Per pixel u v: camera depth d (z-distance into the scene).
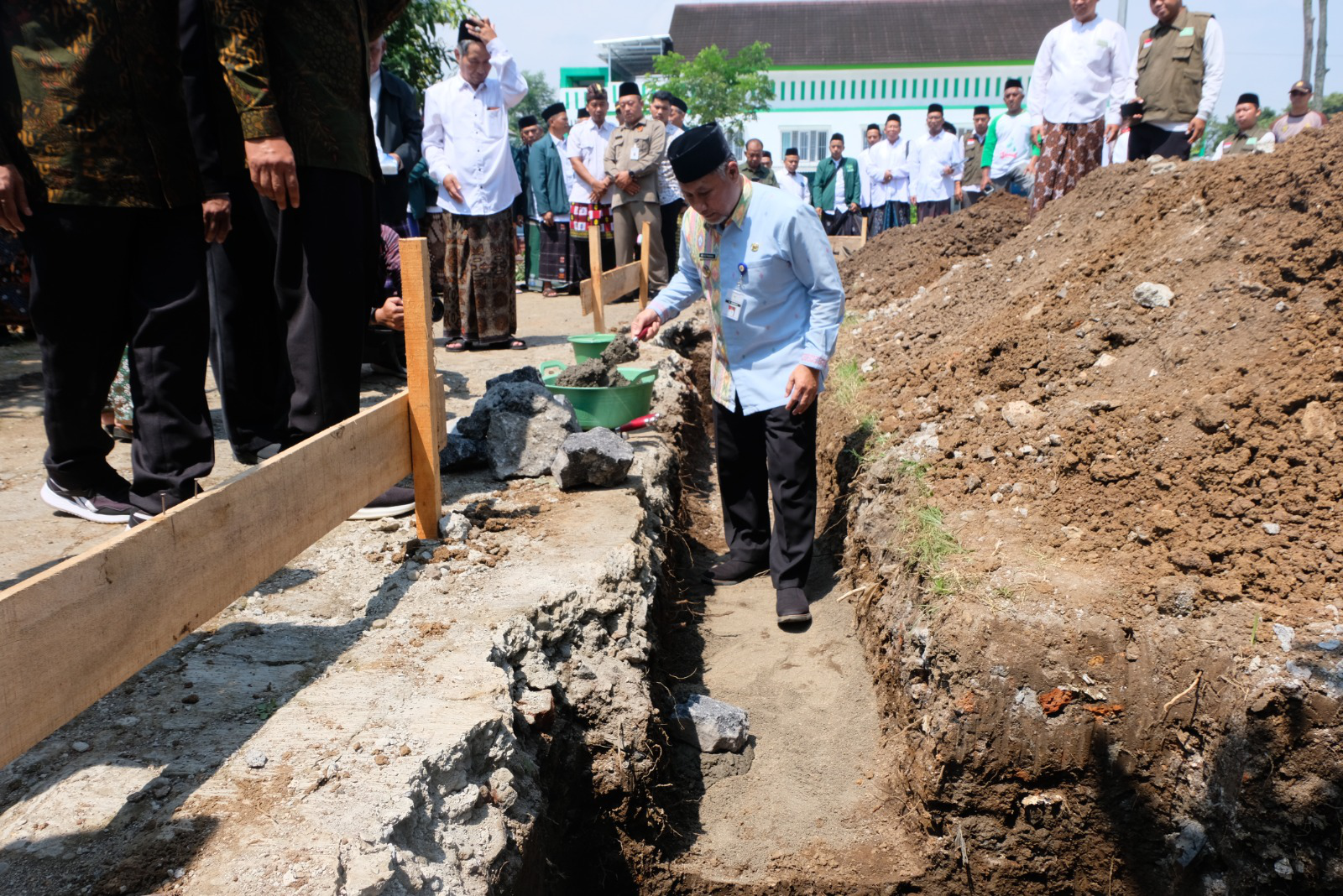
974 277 6.62
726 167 3.70
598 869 2.97
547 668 2.85
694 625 4.32
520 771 2.44
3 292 5.35
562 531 3.58
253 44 2.78
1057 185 7.63
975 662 3.04
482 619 2.83
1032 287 5.52
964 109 28.56
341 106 3.07
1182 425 3.59
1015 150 11.13
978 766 3.04
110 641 1.81
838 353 6.84
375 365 5.82
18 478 3.93
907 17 30.59
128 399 4.47
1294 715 2.70
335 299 3.17
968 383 4.70
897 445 4.46
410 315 3.08
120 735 2.17
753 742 3.63
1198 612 3.00
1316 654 2.76
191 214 2.88
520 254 15.86
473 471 4.32
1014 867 3.07
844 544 4.77
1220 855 2.80
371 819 1.92
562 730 2.89
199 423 3.00
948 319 6.21
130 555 1.86
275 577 3.07
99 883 1.71
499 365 6.41
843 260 10.28
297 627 2.74
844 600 4.39
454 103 6.61
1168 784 2.94
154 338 2.85
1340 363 3.47
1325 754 2.66
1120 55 7.24
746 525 4.66
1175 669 2.93
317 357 3.20
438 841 2.07
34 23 2.55
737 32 30.95
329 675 2.47
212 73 2.98
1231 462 3.37
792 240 3.77
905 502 3.99
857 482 4.66
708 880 3.08
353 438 2.79
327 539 3.37
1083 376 4.27
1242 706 2.77
